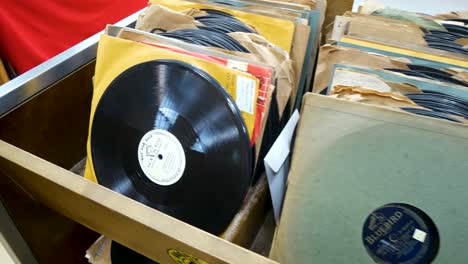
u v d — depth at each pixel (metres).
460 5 0.62
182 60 0.53
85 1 1.13
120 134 0.58
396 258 0.45
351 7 0.73
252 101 0.51
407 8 0.65
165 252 0.48
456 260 0.41
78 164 0.78
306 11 0.62
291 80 0.60
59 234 0.74
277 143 0.48
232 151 0.50
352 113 0.46
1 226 0.59
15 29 1.06
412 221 0.44
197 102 0.51
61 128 0.69
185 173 0.54
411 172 0.43
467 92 0.49
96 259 0.66
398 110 0.45
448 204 0.42
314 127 0.47
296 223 0.45
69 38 1.16
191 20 0.63
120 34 0.60
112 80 0.58
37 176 0.46
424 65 0.53
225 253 0.36
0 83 1.08
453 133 0.43
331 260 0.44
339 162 0.45
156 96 0.54
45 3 1.08
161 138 0.54
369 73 0.52
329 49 0.56
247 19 0.62
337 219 0.44
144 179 0.57
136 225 0.42
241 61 0.52
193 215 0.54
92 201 0.42
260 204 0.60
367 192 0.44
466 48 0.54
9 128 0.58
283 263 0.44
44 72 0.61
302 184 0.46
